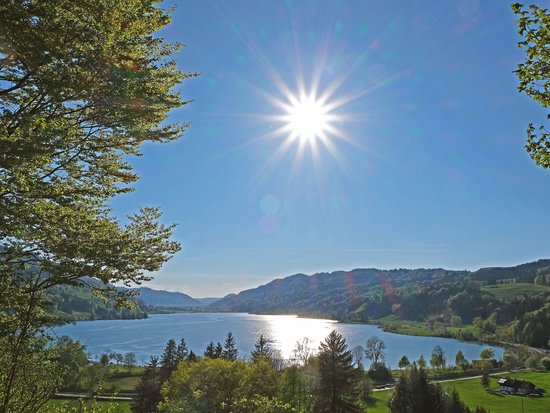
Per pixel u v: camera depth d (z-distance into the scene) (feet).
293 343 523.70
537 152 28.94
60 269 31.94
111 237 37.40
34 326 28.63
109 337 575.79
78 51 28.17
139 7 32.42
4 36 25.90
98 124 33.99
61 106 31.24
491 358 414.62
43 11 26.96
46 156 27.86
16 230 27.20
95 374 204.54
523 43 26.86
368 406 225.35
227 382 136.15
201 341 534.78
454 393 174.91
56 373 27.27
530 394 267.18
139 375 283.79
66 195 34.94
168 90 38.14
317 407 154.92
